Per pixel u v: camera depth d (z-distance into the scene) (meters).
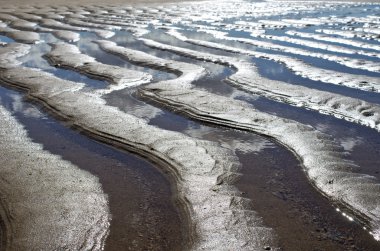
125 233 5.74
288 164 7.69
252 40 20.39
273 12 33.34
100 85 12.88
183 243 5.54
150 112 10.51
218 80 13.52
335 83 12.86
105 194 6.68
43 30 23.80
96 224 5.87
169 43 20.03
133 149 8.27
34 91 11.88
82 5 37.84
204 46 19.33
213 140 8.77
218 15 31.25
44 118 10.09
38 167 7.42
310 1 43.28
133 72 14.05
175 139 8.59
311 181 7.05
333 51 17.67
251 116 9.75
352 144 8.50
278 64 15.60
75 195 6.56
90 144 8.62
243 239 5.55
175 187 6.93
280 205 6.38
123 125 9.29
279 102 11.20
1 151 8.09
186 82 13.14
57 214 6.05
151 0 43.50
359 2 40.44
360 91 12.04
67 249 5.37
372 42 19.28
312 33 22.22
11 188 6.71
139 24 26.33
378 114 9.84
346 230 5.80
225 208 6.23
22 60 16.28
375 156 7.95
